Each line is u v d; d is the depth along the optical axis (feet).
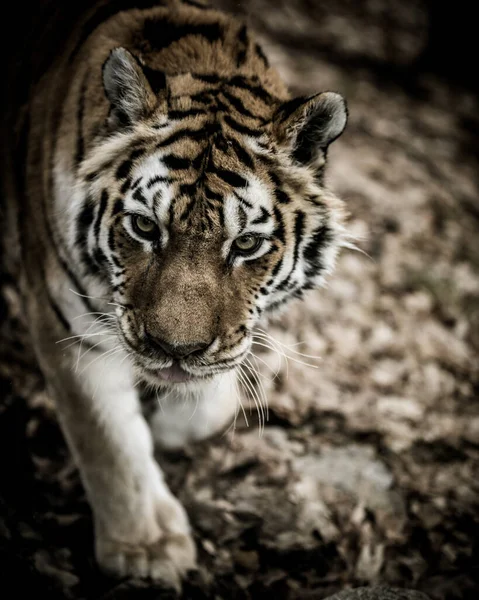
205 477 24.91
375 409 28.86
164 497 21.66
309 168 18.65
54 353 19.98
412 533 24.38
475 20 59.47
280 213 18.01
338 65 55.62
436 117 54.39
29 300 20.38
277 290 19.10
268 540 23.13
